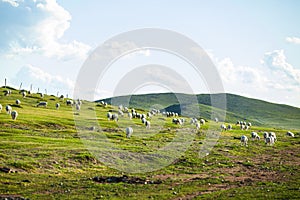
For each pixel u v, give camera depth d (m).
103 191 31.58
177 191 31.88
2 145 49.38
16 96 133.75
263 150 68.31
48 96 152.12
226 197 27.95
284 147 75.44
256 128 140.38
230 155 59.16
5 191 30.80
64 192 31.02
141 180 36.28
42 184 34.25
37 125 75.75
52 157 45.53
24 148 49.12
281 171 45.09
